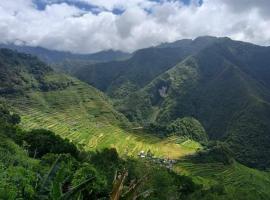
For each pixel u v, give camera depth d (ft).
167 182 277.23
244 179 648.38
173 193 278.46
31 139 296.51
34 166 164.86
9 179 99.45
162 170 295.48
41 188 60.85
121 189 43.91
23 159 176.24
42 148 293.02
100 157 317.22
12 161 158.71
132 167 266.57
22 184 94.63
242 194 386.32
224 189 401.70
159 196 264.31
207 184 557.33
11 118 615.57
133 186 46.50
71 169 167.84
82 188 50.65
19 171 108.37
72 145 315.37
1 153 163.63
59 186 50.14
